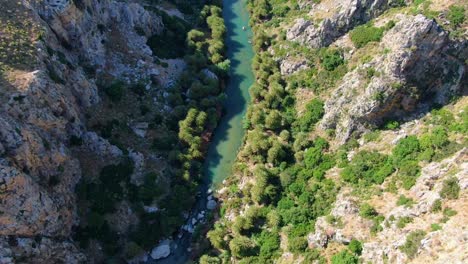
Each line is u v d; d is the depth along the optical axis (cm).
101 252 6938
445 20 7631
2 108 6384
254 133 8369
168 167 8012
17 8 7494
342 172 7331
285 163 7875
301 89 8931
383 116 7625
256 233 7175
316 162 7706
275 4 10769
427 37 7225
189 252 7194
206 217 7600
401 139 7194
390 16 8656
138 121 8425
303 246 6619
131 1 10275
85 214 7138
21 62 6969
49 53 7450
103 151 7681
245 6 11256
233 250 6875
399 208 6191
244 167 8106
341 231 6372
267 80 9250
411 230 5778
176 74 9375
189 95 9031
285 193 7519
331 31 9000
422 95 7531
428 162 6669
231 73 9731
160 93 8950
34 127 6706
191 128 8456
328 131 8025
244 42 10388
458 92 7388
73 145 7494
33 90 6744
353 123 7694
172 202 7538
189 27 10419
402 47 7331
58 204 6712
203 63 9494
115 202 7338
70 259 6575
